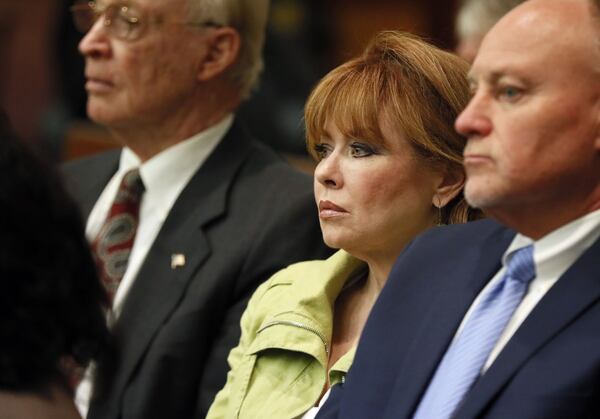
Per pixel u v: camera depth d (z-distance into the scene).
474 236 4.42
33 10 14.61
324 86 5.36
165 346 6.44
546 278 3.96
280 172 6.99
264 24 7.41
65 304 4.14
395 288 4.46
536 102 3.82
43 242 4.11
